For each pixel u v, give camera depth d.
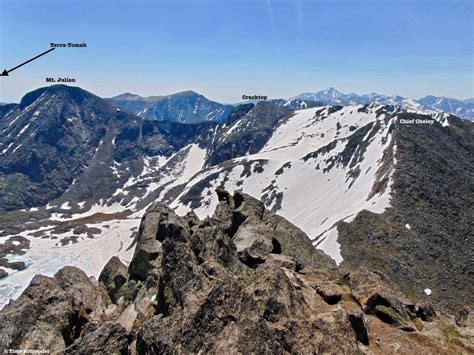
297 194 191.88
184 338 18.97
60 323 24.75
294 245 38.03
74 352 21.48
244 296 20.91
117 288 38.22
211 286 21.34
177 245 25.81
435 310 31.98
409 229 106.81
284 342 19.56
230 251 30.03
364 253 97.25
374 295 27.62
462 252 102.38
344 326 21.38
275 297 22.33
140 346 20.23
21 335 23.78
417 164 139.12
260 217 41.12
